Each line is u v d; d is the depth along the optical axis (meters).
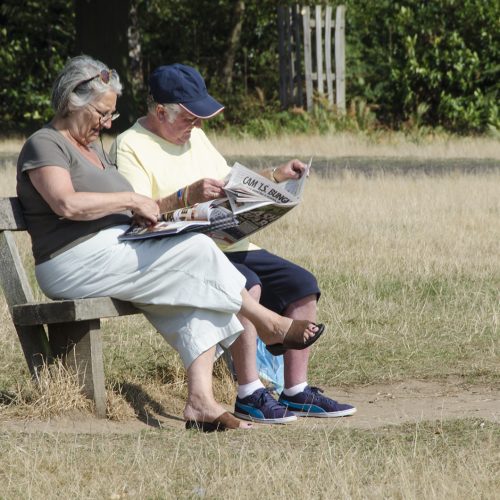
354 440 15.32
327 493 12.68
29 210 16.33
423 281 27.59
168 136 17.59
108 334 22.23
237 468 13.73
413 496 12.42
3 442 14.69
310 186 43.88
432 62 79.06
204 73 91.69
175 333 16.09
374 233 33.53
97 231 16.17
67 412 16.36
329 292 26.27
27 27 88.94
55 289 16.34
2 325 22.11
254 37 93.69
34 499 12.55
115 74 16.62
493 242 32.84
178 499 12.69
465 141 70.12
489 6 78.38
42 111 88.56
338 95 78.31
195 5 91.56
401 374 20.45
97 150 17.03
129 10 80.12
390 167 54.94
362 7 84.12
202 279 15.81
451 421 16.34
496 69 78.25
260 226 16.73
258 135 75.38
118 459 14.15
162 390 18.42
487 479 13.16
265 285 17.59
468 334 23.09
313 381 20.08
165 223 16.11
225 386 18.59
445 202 39.75
